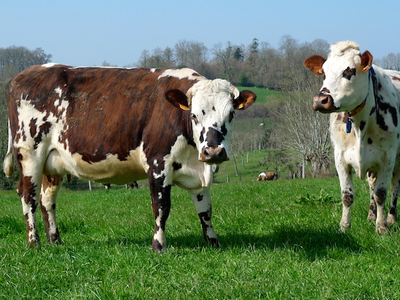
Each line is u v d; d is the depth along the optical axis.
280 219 7.88
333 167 44.62
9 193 22.73
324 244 6.19
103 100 6.44
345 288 4.55
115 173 6.57
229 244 6.51
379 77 6.72
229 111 5.60
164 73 6.43
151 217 9.33
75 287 4.80
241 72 74.75
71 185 42.91
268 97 63.12
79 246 6.73
